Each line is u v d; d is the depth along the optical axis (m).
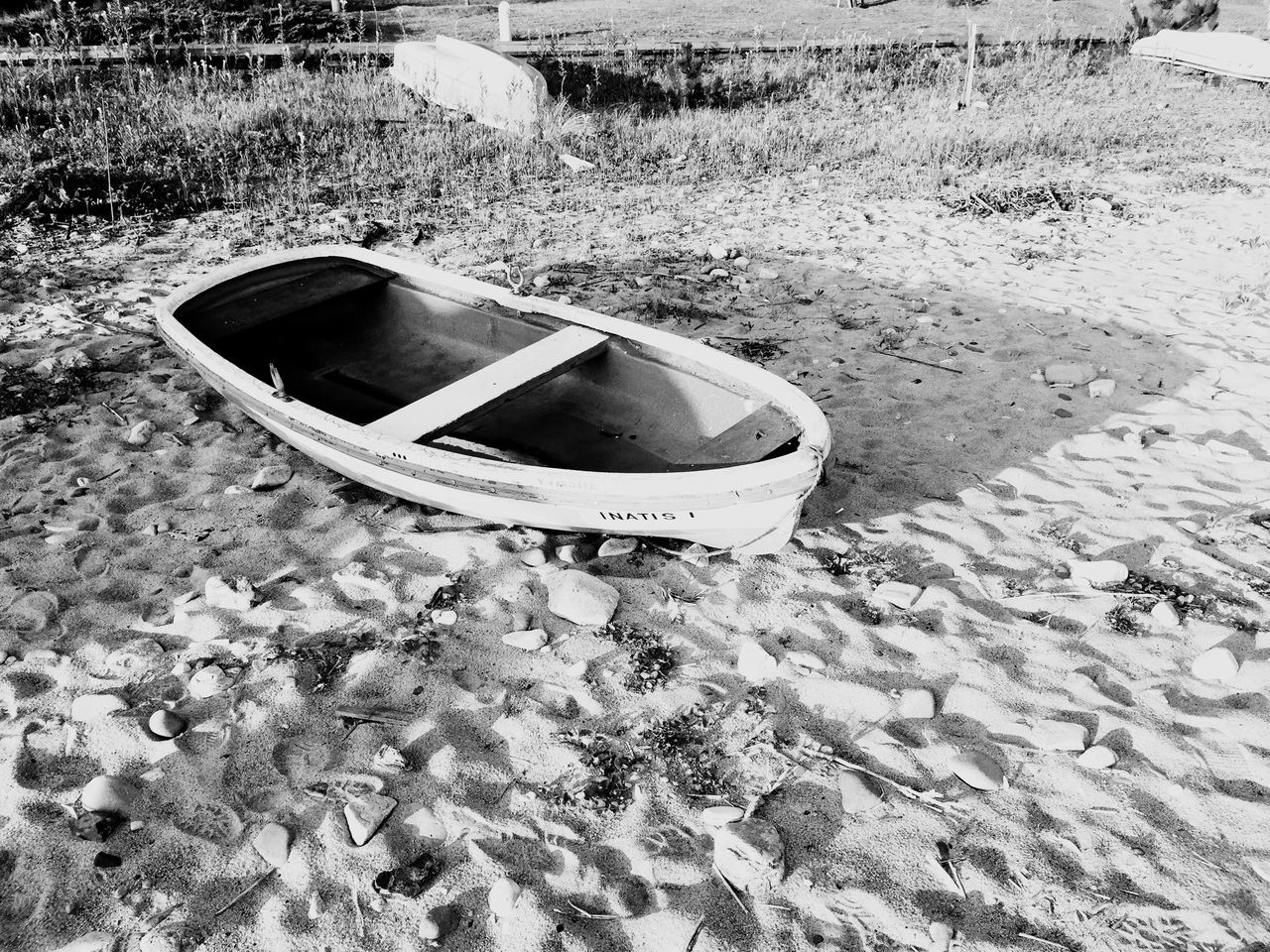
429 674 3.69
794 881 3.08
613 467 4.54
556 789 3.33
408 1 21.75
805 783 3.35
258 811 3.26
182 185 8.64
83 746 3.43
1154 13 16.45
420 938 2.93
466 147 10.08
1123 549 4.32
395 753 3.38
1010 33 17.92
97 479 4.76
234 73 11.95
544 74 12.81
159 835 3.19
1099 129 11.28
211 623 3.88
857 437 5.13
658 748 3.46
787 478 3.78
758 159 10.25
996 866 3.11
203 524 4.46
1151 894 3.02
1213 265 7.34
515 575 4.16
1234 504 4.58
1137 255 7.55
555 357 4.63
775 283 7.02
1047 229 8.02
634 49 14.37
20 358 5.77
